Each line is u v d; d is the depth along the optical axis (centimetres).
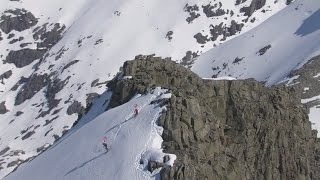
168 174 7200
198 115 7988
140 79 9612
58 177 8650
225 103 8806
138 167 7500
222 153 7975
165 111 8000
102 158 8162
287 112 9181
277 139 8812
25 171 10375
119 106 9231
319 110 19200
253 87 9175
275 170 8606
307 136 9344
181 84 9162
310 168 9069
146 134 7906
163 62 9956
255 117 8788
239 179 7944
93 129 9119
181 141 7700
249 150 8488
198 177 7356
